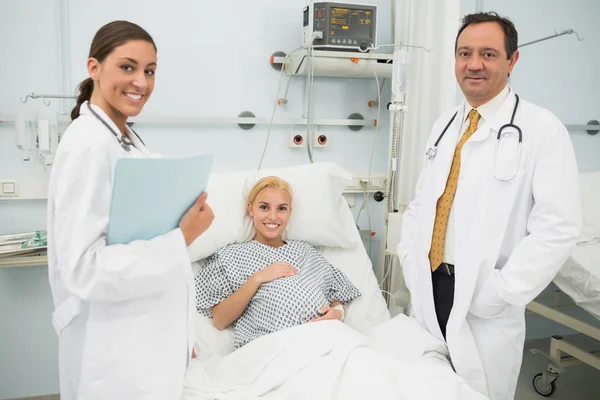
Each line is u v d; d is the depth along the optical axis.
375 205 2.46
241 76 2.17
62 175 0.99
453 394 1.18
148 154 1.20
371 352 1.29
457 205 1.41
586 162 2.79
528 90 2.62
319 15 2.03
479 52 1.32
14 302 2.04
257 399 1.22
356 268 1.94
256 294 1.60
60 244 0.99
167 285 1.06
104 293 0.99
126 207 0.96
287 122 2.23
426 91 2.00
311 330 1.37
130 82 1.06
